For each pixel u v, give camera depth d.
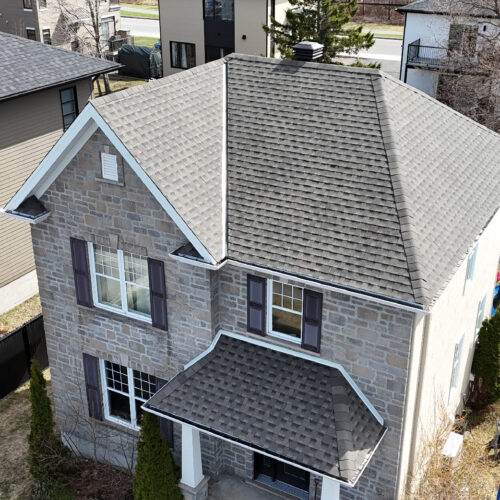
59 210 16.75
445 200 15.82
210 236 14.78
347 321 14.62
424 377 15.34
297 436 14.17
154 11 79.44
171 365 17.06
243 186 16.06
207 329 16.09
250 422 14.65
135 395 18.30
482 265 19.44
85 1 53.66
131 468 18.44
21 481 18.89
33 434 17.84
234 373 15.73
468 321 19.11
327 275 13.92
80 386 19.02
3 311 26.78
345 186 15.26
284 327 15.98
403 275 13.42
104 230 16.27
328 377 15.21
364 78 17.25
